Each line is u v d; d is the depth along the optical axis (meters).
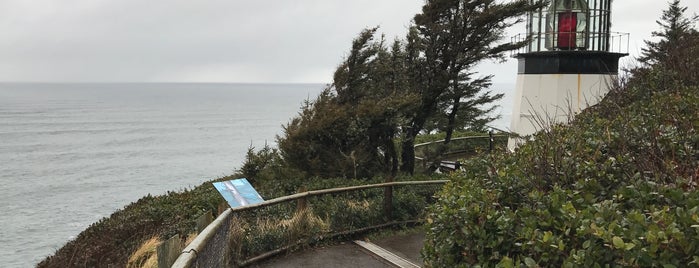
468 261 3.72
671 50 11.11
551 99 15.48
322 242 7.16
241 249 6.22
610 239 2.49
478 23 12.57
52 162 55.66
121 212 11.91
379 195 8.62
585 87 15.20
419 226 8.08
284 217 7.24
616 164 4.05
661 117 5.67
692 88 7.32
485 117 20.34
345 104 12.40
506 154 5.71
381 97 12.85
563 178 4.09
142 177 44.34
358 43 13.25
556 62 15.33
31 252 22.44
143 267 7.14
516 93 17.31
